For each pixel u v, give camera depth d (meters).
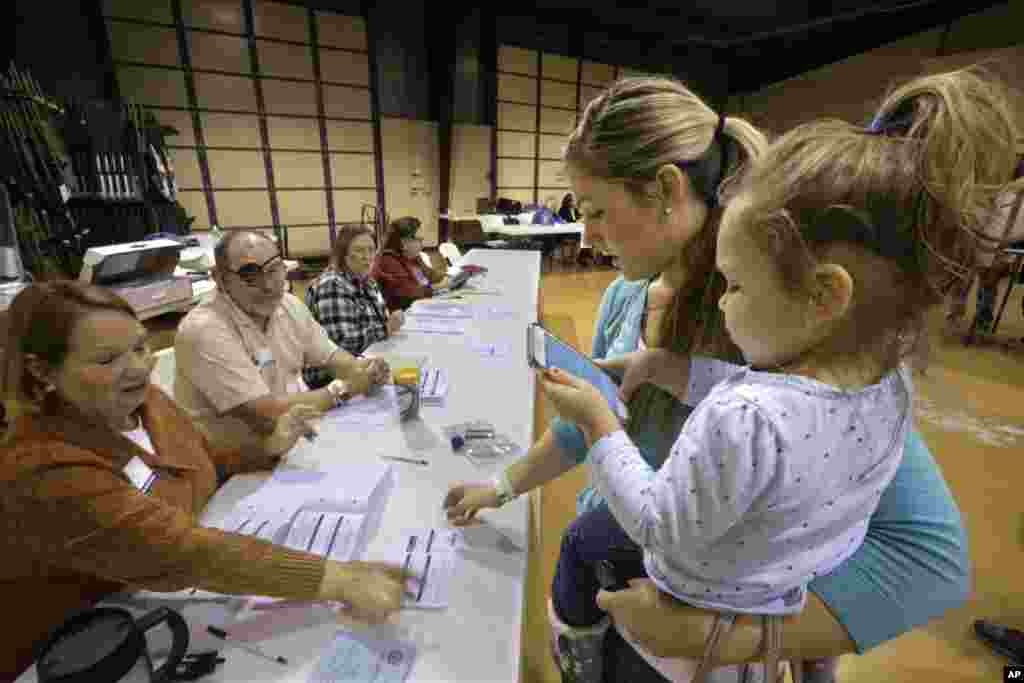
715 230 0.59
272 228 7.18
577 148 0.62
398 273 3.28
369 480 1.01
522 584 0.77
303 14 6.64
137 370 0.79
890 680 1.43
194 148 6.40
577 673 0.82
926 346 0.39
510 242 6.96
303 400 1.41
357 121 7.43
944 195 0.34
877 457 0.41
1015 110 0.35
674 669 0.63
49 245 3.82
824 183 0.35
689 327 0.65
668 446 0.69
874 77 8.55
